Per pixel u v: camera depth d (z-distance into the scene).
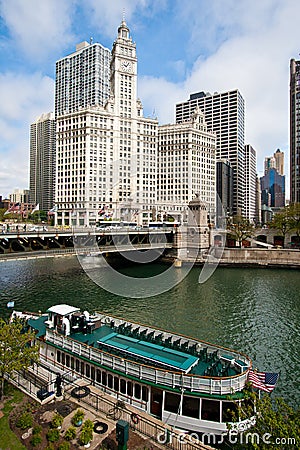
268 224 135.38
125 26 152.12
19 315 35.97
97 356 24.03
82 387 22.00
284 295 63.28
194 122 154.38
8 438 16.73
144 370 21.81
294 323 46.81
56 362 26.81
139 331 29.59
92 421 18.09
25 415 17.98
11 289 66.62
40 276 81.12
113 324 30.55
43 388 21.95
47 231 58.75
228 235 119.94
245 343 39.44
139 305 55.53
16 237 54.78
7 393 21.45
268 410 15.73
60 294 62.53
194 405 20.50
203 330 43.69
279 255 99.19
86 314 30.36
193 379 20.59
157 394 21.36
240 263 100.31
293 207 124.75
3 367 20.97
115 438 16.62
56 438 16.33
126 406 20.20
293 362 34.44
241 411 17.59
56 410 19.20
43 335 29.39
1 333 22.56
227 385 20.33
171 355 23.69
